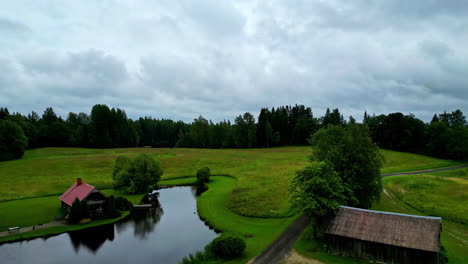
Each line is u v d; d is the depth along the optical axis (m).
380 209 47.16
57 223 45.09
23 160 99.50
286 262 28.81
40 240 38.72
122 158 70.56
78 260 32.56
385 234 28.12
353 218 30.95
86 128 151.50
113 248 35.91
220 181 77.25
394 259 27.22
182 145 174.75
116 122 165.00
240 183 68.38
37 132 141.38
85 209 45.72
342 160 41.91
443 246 29.59
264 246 33.16
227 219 45.22
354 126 45.88
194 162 103.62
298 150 135.25
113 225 44.81
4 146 100.31
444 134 108.75
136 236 39.97
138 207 54.69
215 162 103.50
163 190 70.44
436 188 55.59
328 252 30.75
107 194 65.06
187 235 40.06
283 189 60.06
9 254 34.25
